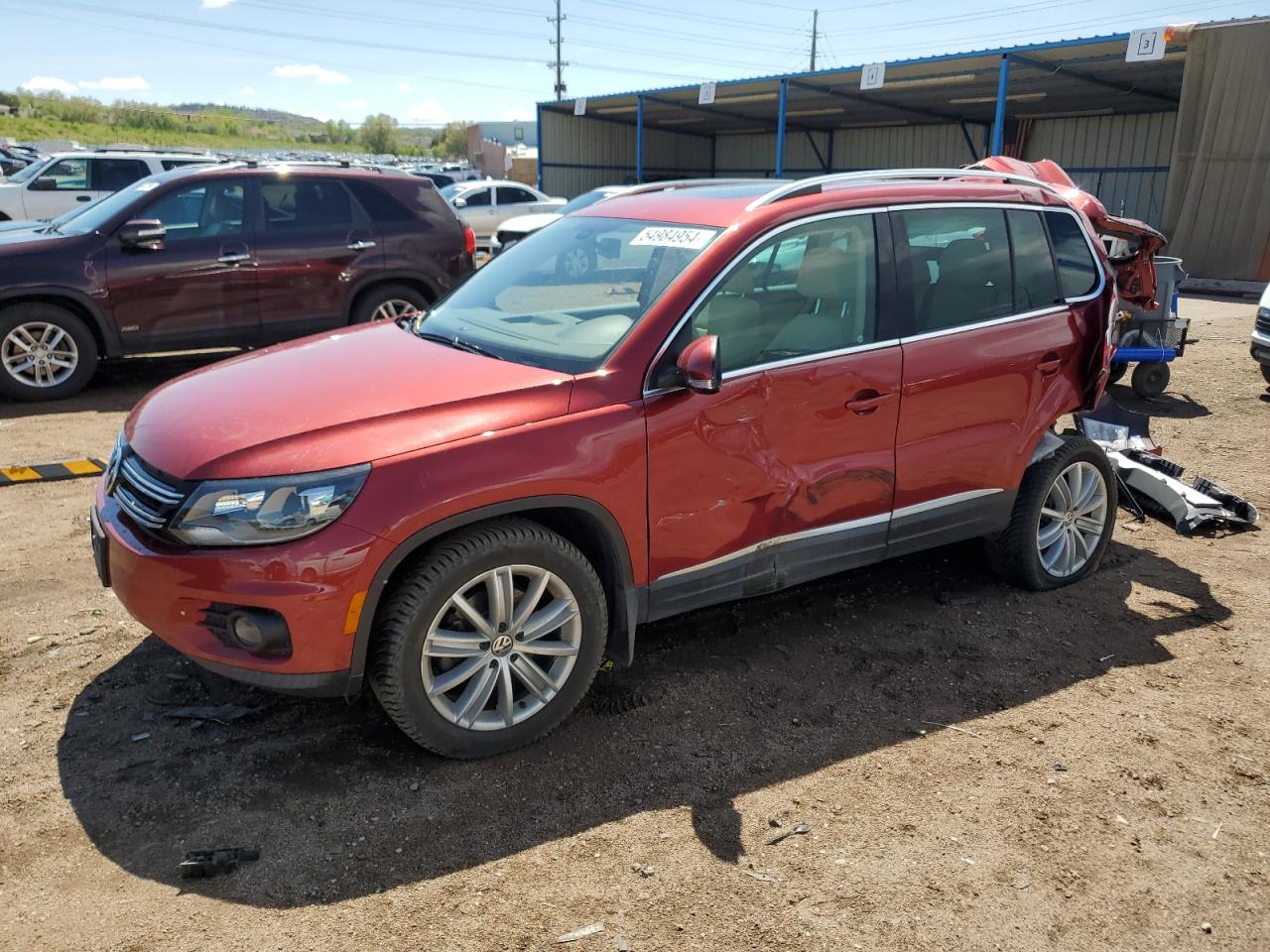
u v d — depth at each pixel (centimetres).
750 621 423
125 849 271
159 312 798
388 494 280
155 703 343
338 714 340
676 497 332
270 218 836
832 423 364
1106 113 2816
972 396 404
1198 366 1043
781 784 310
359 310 890
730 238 345
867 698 363
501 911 252
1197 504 550
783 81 2548
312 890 258
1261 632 426
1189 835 292
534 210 2295
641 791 304
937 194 402
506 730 316
